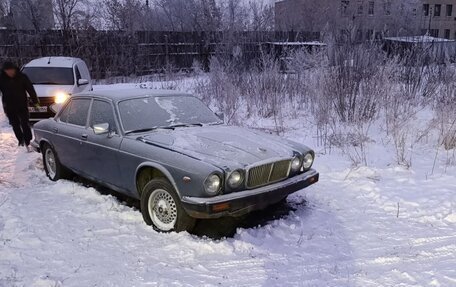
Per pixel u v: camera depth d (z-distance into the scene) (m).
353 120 9.46
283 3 30.80
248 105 11.28
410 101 10.41
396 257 3.92
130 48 22.25
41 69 11.56
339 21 25.02
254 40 16.48
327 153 7.72
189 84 15.26
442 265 3.75
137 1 27.00
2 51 20.84
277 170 4.57
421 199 5.40
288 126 9.86
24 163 7.48
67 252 4.07
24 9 24.86
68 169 6.24
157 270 3.74
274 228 4.59
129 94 5.66
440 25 60.84
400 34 16.89
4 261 3.91
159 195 4.55
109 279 3.58
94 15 23.88
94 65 21.14
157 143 4.71
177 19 33.03
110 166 5.18
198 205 4.05
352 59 10.28
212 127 5.44
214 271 3.72
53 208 5.21
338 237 4.40
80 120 5.88
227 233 4.50
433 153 7.51
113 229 4.59
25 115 8.46
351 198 5.57
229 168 4.18
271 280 3.56
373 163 7.01
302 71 12.36
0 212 5.09
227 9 27.05
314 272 3.69
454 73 11.57
